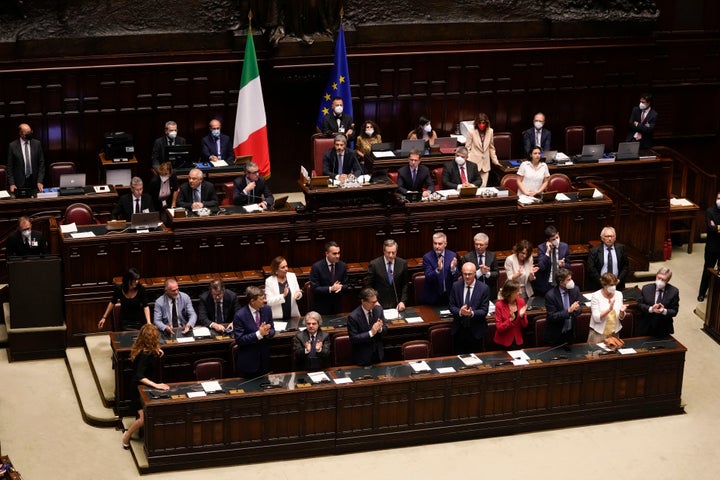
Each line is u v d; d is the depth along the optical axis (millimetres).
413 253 17234
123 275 15844
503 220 17453
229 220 16391
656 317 15492
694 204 19844
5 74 18328
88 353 15875
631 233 18922
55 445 14391
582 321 15586
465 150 17781
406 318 15438
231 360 14766
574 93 20938
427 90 20328
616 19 20766
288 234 16703
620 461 14453
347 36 19672
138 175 19438
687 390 16047
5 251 17094
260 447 14047
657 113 21359
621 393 15188
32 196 17281
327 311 15664
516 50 20406
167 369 14852
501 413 14781
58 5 18562
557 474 14148
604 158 19141
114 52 18859
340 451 14320
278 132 20078
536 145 19641
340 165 17500
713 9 21047
